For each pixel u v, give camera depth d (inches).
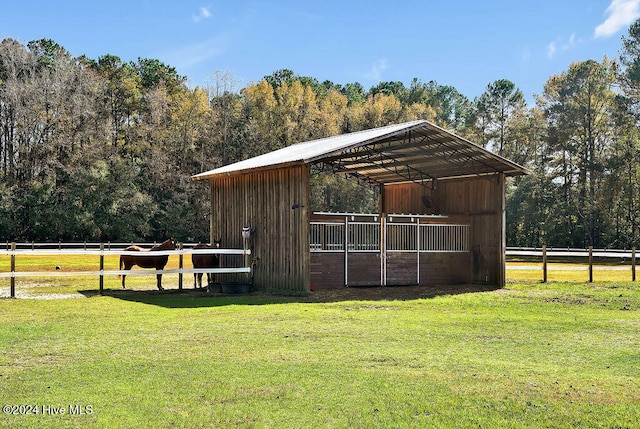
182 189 2321.6
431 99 3767.2
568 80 2331.4
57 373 299.4
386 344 373.4
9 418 234.7
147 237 2273.6
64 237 2100.1
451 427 226.8
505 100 2657.5
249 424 229.3
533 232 2363.4
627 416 238.2
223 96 2455.7
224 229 838.5
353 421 232.4
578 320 479.8
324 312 516.1
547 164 2411.4
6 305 562.9
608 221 2119.8
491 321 470.6
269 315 495.8
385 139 729.0
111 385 278.1
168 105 2573.8
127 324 448.1
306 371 302.4
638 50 2113.7
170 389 271.1
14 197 2048.5
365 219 754.2
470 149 768.3
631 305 581.6
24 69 2356.1
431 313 517.3
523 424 230.1
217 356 336.5
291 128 2420.0
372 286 758.5
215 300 617.9
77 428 224.8
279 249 727.7
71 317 485.4
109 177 2176.4
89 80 2428.6
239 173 778.8
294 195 704.4
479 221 831.7
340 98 2957.7
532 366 317.7
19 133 2236.7
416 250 796.6
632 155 2020.2
